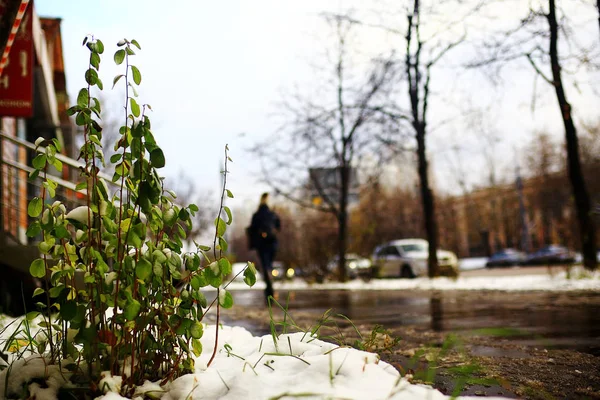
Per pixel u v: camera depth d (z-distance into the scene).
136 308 2.32
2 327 4.17
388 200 47.34
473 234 69.12
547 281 11.72
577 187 13.01
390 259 22.11
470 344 4.49
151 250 2.44
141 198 2.49
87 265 2.51
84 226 2.52
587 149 38.50
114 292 2.51
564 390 2.81
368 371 2.51
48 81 14.21
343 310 8.29
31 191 14.34
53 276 2.52
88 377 2.42
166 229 2.78
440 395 2.29
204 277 2.62
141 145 2.50
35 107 15.84
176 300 2.67
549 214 48.66
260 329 5.73
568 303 7.66
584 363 3.53
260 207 10.54
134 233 2.40
